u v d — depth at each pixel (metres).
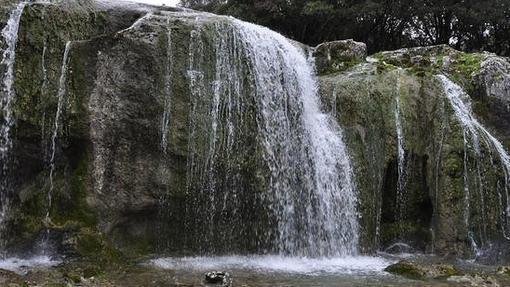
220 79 12.60
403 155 14.66
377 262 12.59
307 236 13.07
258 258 12.24
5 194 11.18
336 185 13.80
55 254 10.91
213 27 12.87
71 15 12.25
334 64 17.02
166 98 11.82
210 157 12.05
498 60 17.03
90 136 11.21
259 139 12.67
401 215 14.65
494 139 15.23
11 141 11.15
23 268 10.07
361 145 14.37
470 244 13.61
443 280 10.48
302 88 14.79
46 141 11.26
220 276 9.66
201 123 12.09
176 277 9.95
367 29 31.05
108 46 11.65
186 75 12.16
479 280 10.56
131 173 11.42
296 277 10.53
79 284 9.16
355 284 9.99
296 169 13.26
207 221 12.04
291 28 30.91
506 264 12.87
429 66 17.67
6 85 11.23
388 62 18.03
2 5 11.73
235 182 12.27
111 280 9.63
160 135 11.64
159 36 12.03
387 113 14.85
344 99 14.85
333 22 30.20
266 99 13.27
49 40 11.64
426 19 32.19
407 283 10.18
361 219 13.83
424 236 14.55
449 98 14.86
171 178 11.69
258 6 29.25
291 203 12.95
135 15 13.61
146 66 11.75
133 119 11.50
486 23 31.41
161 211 11.70
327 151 13.96
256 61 13.40
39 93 11.30
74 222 10.88
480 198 14.09
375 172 14.29
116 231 11.38
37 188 11.30
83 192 11.07
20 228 11.03
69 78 11.45
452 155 14.07
